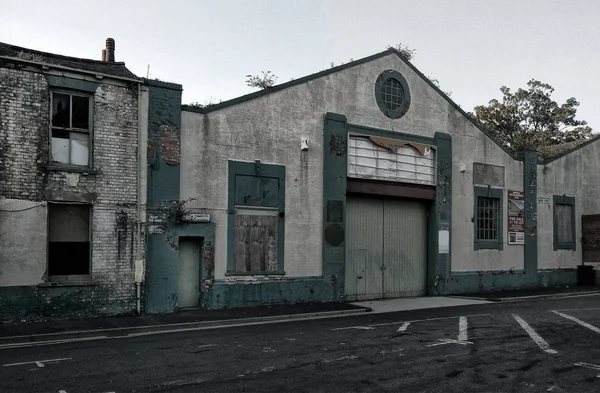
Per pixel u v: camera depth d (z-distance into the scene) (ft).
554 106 153.38
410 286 68.39
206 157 52.01
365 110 63.93
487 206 76.38
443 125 71.56
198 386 24.76
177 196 49.85
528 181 81.15
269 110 56.44
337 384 25.20
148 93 48.88
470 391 24.23
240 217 54.29
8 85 42.73
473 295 69.56
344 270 61.11
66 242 45.21
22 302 42.55
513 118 154.71
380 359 30.40
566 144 100.12
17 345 35.65
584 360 30.27
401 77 67.67
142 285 47.75
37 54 44.86
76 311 44.73
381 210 66.44
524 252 79.92
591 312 51.65
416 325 43.45
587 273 85.66
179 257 50.98
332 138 60.70
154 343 35.76
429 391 24.18
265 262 55.72
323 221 59.77
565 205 86.89
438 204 69.87
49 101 44.42
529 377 26.61
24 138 43.16
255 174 55.01
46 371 27.68
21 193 42.86
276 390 24.18
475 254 73.87
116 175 46.85
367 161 63.77
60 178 44.47
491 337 37.45
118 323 42.68
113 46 60.95
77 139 45.88
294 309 52.54
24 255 42.80
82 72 45.29
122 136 47.34
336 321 46.70
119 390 24.13
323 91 60.70
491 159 76.84
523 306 58.08
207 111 52.29
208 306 51.39
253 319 46.44
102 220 46.09
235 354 31.78
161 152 49.21
